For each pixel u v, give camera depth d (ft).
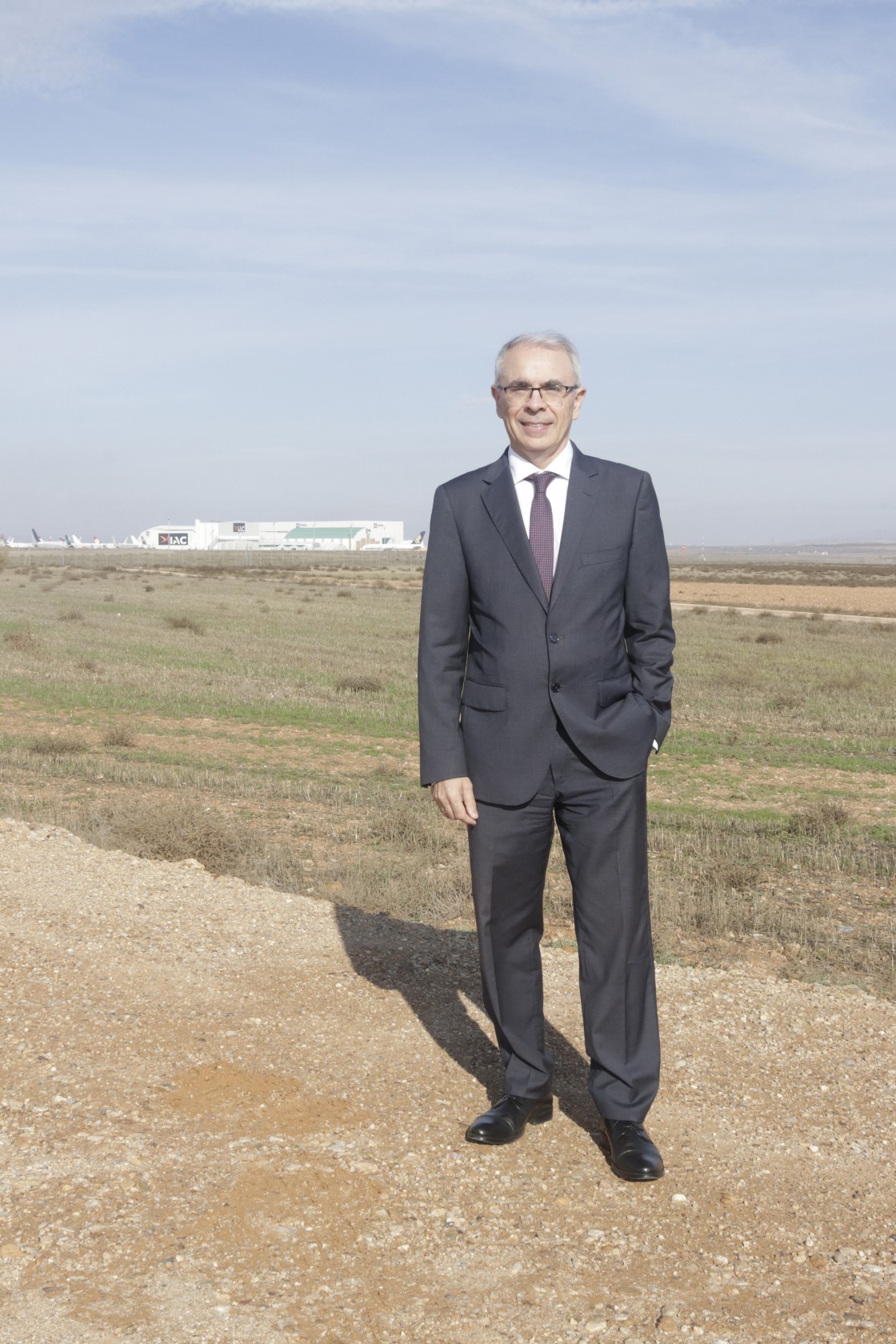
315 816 31.01
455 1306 7.89
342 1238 8.66
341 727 50.85
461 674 10.47
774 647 100.73
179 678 66.95
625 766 9.95
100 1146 9.87
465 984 14.69
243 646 88.94
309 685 65.16
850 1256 8.68
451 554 10.20
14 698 56.59
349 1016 13.34
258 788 35.04
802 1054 12.75
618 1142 9.91
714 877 24.61
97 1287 7.89
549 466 10.01
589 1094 11.60
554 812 10.38
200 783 35.42
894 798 37.24
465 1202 9.32
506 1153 10.21
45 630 100.22
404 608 152.35
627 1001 10.16
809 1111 11.28
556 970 15.84
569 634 9.84
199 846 24.29
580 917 10.27
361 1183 9.49
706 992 14.74
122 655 79.20
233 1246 8.47
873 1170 10.14
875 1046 13.04
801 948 19.31
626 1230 9.01
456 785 10.16
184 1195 9.15
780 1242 8.90
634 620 10.34
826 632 122.31
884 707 59.93
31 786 34.14
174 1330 7.47
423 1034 12.85
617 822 9.99
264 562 406.00
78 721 50.37
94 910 17.16
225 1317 7.62
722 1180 9.88
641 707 10.17
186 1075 11.47
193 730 48.93
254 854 24.80
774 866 26.66
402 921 17.76
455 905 21.16
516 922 10.44
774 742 49.24
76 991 13.70
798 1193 9.71
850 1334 7.72
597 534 9.89
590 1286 8.21
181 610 138.62
